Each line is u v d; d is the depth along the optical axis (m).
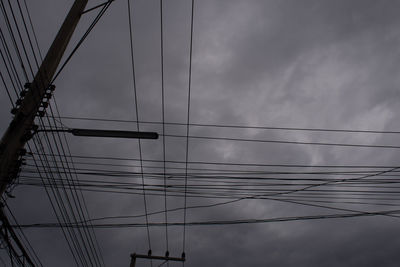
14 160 6.46
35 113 6.79
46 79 6.81
